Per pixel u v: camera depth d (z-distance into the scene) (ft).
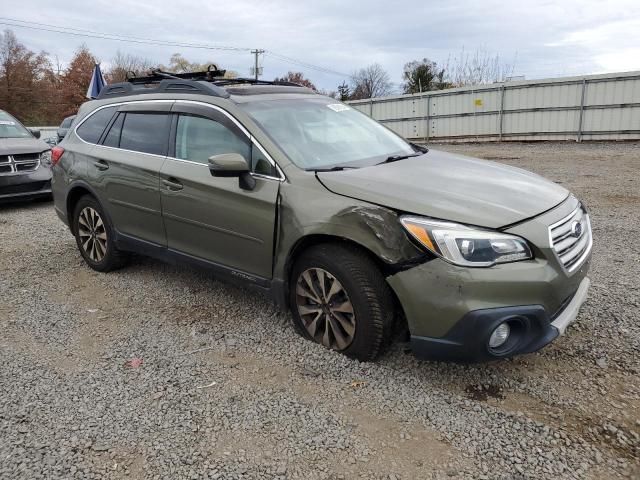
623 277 15.23
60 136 66.64
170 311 13.75
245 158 11.92
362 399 9.59
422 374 10.34
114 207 15.33
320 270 10.71
